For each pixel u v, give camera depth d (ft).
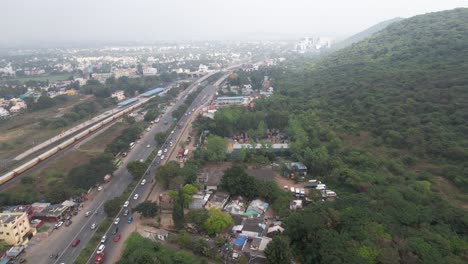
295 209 358.84
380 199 337.11
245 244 305.53
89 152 569.23
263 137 614.75
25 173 483.51
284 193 384.47
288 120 622.54
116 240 318.24
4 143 615.98
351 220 294.46
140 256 262.47
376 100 601.62
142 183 441.27
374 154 457.68
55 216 352.49
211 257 288.30
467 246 262.47
